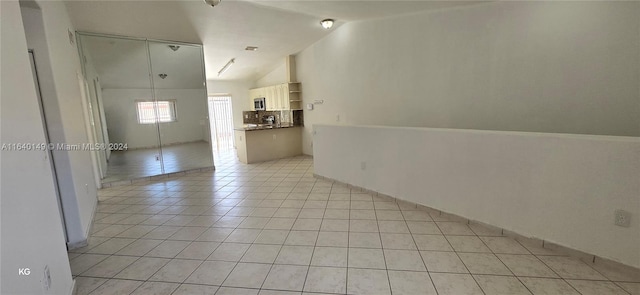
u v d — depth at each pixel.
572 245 2.23
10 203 1.29
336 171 4.57
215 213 3.44
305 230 2.87
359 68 5.18
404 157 3.46
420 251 2.40
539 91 3.06
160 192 4.42
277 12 4.38
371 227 2.89
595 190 2.08
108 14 3.97
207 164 5.94
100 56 4.70
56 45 2.76
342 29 5.41
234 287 1.99
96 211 3.62
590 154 2.08
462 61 3.69
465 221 2.92
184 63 5.48
